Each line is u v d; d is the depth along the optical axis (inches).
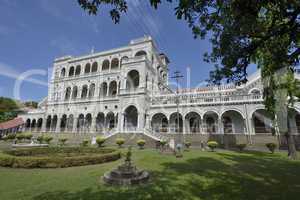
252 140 1061.8
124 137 1231.5
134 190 309.6
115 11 223.3
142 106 1370.6
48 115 1871.3
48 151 762.2
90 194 288.8
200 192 302.5
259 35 284.8
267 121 1127.0
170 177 400.8
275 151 914.1
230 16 264.4
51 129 1796.3
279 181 368.2
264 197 277.7
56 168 497.0
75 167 513.3
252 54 313.7
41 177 395.2
